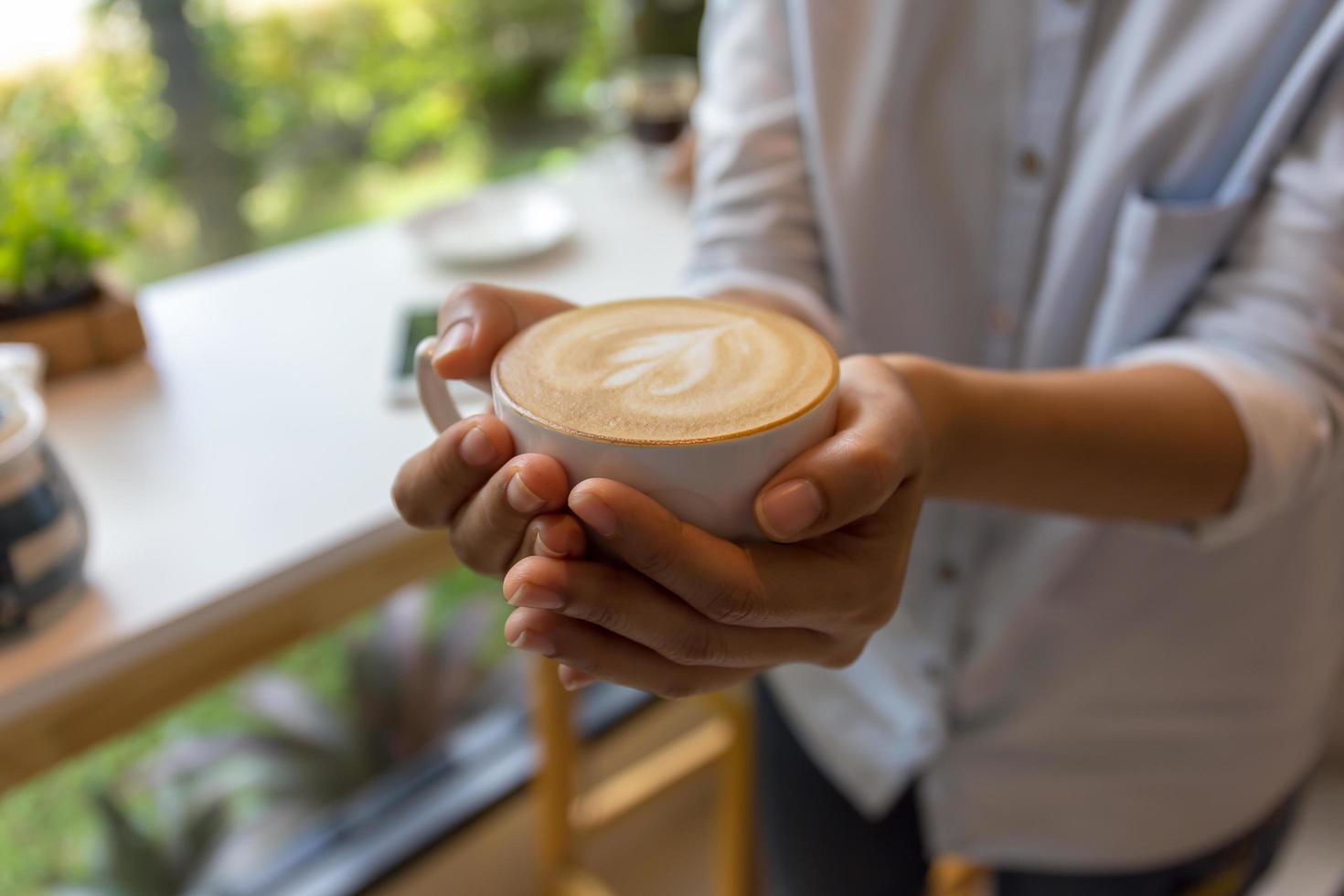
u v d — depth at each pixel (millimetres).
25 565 673
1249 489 523
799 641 432
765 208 702
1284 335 536
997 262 682
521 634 398
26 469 670
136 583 742
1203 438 511
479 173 1574
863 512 385
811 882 987
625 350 430
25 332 977
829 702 856
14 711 666
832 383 404
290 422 931
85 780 1260
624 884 1413
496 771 1358
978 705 798
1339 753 1191
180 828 1243
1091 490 511
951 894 1056
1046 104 628
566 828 1146
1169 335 633
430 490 420
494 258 1218
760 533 401
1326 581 732
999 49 630
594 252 1260
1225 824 810
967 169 664
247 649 773
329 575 794
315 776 1339
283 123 1359
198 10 1239
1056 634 738
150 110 1243
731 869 1263
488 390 466
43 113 1157
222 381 1001
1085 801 812
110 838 1206
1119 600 713
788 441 384
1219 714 762
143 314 1041
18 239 988
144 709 730
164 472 866
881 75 641
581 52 1641
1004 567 734
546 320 454
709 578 375
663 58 1697
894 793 856
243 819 1291
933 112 653
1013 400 492
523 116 1601
